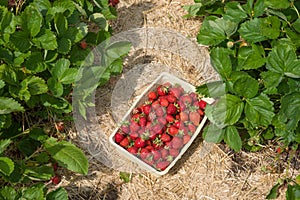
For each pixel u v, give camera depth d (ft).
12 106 4.22
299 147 4.66
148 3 5.21
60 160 4.29
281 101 4.19
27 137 4.50
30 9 4.36
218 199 4.51
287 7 4.39
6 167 4.09
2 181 4.39
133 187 4.53
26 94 4.29
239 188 4.54
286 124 4.24
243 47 4.46
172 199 4.51
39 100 4.47
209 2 4.72
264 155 4.66
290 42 4.34
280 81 4.18
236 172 4.59
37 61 4.42
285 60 4.17
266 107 4.25
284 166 4.63
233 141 4.38
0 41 4.34
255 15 4.48
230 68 4.33
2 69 4.31
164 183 4.56
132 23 5.12
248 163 4.63
